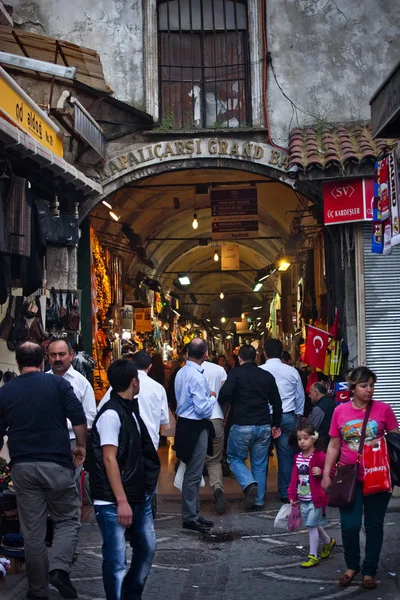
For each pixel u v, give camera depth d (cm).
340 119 1356
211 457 1067
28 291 927
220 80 1400
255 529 951
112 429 550
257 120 1352
